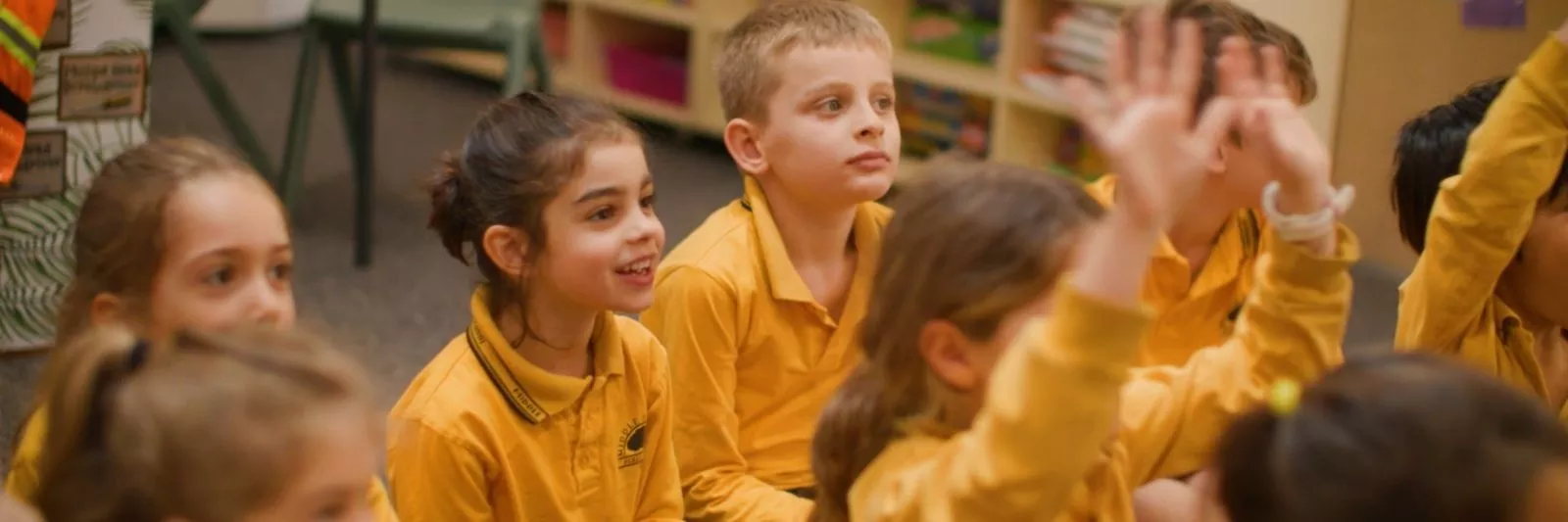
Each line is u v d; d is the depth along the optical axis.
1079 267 0.88
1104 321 0.82
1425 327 1.30
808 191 1.56
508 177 1.32
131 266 1.19
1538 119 1.20
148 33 2.38
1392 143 2.94
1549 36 1.21
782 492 1.54
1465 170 1.25
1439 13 2.81
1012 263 0.95
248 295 1.20
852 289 1.63
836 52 1.55
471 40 3.17
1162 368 1.21
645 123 4.09
